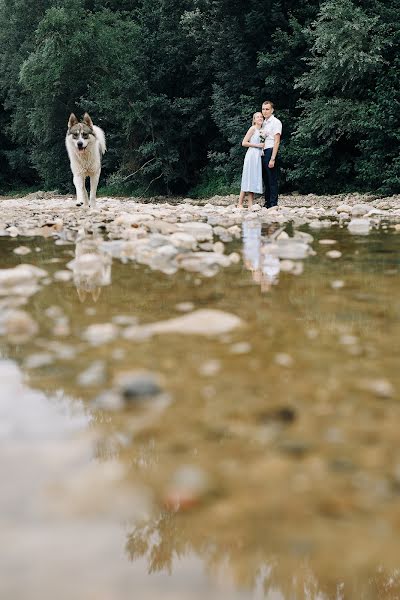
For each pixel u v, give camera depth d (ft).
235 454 2.69
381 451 2.73
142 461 2.59
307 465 2.58
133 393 3.52
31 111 88.89
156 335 5.24
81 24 77.51
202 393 3.63
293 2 64.95
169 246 11.89
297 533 2.00
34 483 2.35
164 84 79.51
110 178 80.59
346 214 27.84
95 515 2.11
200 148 81.82
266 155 33.19
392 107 49.34
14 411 3.30
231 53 69.15
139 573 1.75
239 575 1.78
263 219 24.18
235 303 6.75
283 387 3.76
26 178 121.19
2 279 8.45
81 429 3.00
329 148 57.11
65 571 1.76
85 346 4.89
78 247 13.65
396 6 54.19
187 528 2.03
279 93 65.57
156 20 79.71
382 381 3.85
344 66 51.90
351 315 6.06
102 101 75.56
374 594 1.77
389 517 2.11
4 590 1.66
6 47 100.83
